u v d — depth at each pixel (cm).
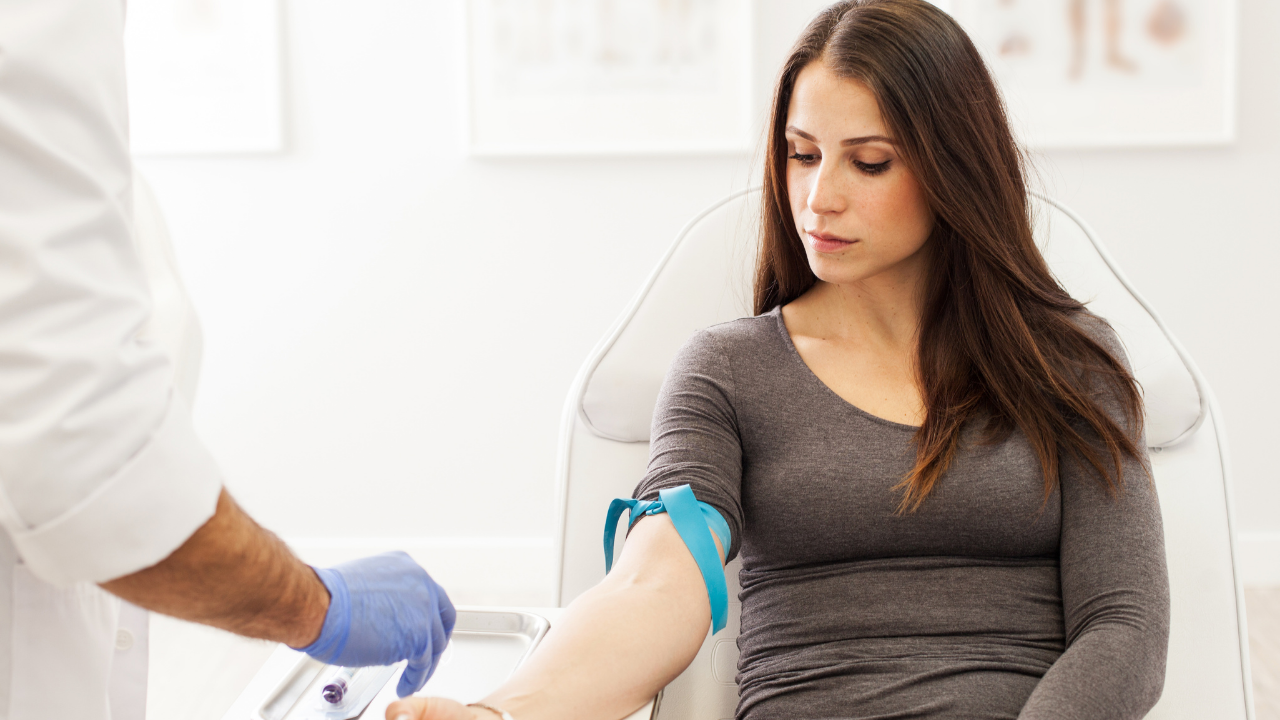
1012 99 211
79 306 54
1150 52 207
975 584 91
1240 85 209
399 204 227
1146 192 214
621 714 77
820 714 86
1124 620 83
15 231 52
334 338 233
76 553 55
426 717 65
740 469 96
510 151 220
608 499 116
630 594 81
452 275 229
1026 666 86
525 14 216
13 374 53
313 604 67
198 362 96
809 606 92
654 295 120
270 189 227
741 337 102
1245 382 220
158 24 219
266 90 221
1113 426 91
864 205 92
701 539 85
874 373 99
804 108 93
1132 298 119
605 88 217
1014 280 97
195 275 231
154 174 227
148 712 189
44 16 54
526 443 235
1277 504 224
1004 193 97
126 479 55
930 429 93
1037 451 92
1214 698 106
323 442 238
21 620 64
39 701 66
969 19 209
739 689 96
